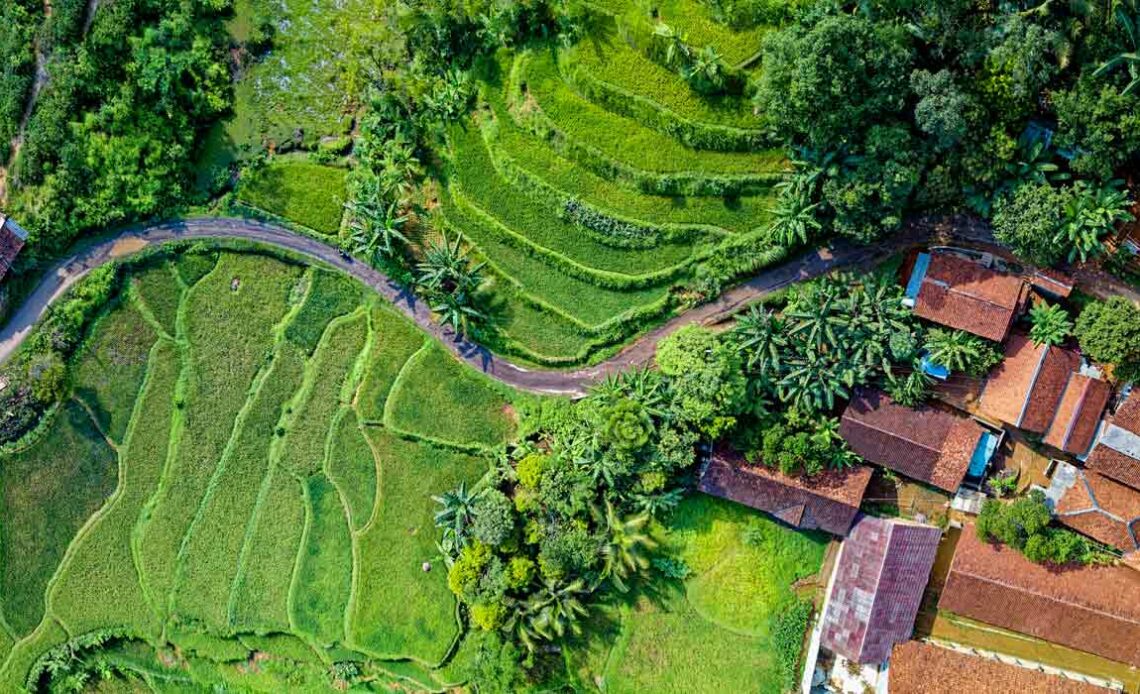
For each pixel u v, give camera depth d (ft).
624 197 171.83
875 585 161.07
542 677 176.24
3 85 178.81
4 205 180.86
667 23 162.50
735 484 167.22
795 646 171.32
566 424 171.22
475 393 179.11
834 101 142.92
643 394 164.25
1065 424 158.92
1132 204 148.87
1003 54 137.80
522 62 172.45
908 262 164.86
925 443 162.30
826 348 162.09
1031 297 159.94
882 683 167.32
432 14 170.81
